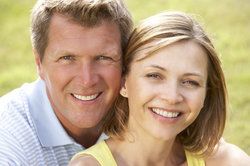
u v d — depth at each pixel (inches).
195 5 483.5
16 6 505.4
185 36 139.7
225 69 380.5
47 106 157.8
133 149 149.8
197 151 157.3
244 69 379.9
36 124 156.0
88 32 147.1
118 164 149.9
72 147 159.2
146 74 141.0
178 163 157.2
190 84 141.5
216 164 158.1
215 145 157.9
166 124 141.6
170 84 139.3
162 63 139.0
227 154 159.5
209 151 157.2
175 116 141.6
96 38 147.3
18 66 408.2
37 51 155.3
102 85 151.3
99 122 160.6
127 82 147.3
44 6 150.3
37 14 152.0
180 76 139.6
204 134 156.4
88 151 148.6
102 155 148.3
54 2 148.3
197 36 141.3
